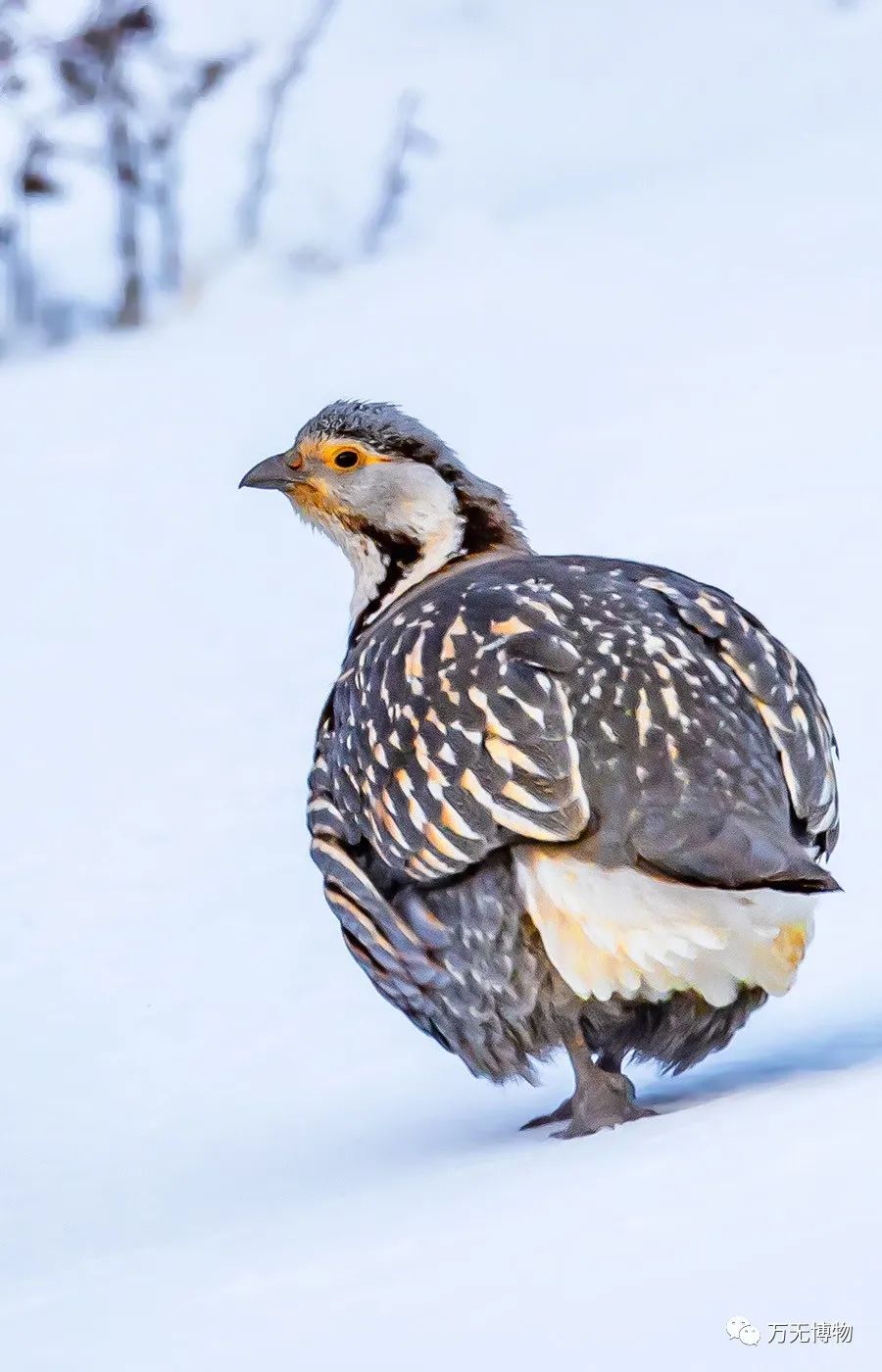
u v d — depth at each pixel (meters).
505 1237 6.60
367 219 27.33
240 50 31.31
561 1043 8.81
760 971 8.23
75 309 26.48
